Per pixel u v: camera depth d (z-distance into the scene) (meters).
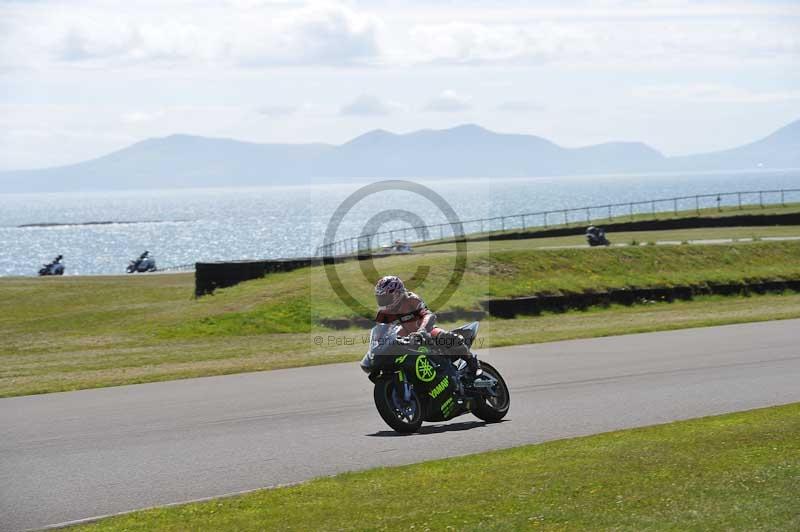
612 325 44.22
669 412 21.77
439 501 14.01
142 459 18.08
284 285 51.22
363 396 25.28
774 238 86.81
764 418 20.00
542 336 39.09
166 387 27.59
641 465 15.68
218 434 20.42
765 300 58.03
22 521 13.96
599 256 66.69
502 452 17.50
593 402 23.41
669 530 12.20
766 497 13.42
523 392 25.31
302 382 27.98
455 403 20.69
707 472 14.95
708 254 71.88
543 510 13.23
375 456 17.94
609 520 12.68
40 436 20.59
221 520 13.47
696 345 34.53
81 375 31.20
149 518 13.71
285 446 19.03
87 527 13.35
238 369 31.05
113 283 78.31
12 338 44.66
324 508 13.90
